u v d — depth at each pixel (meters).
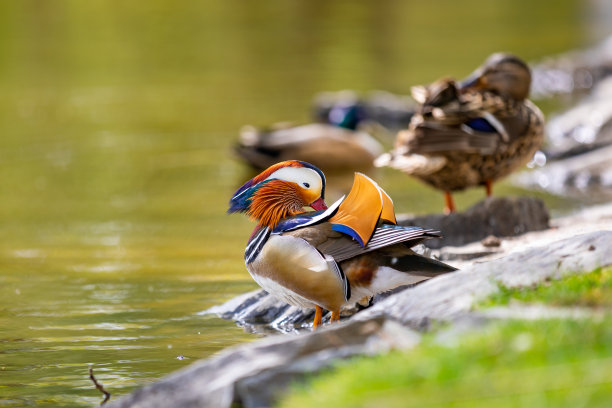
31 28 49.84
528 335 6.03
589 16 52.09
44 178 22.09
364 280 8.66
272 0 59.38
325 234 8.74
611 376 5.47
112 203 19.50
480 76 13.93
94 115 29.98
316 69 37.19
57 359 9.29
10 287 12.81
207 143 25.97
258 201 9.20
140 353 9.45
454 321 6.86
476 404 5.45
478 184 13.73
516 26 48.75
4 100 32.59
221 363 6.91
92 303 11.76
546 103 30.66
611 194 18.80
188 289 12.45
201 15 54.28
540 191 19.59
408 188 20.39
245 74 36.72
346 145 23.23
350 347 6.66
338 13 54.53
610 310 6.48
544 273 7.43
